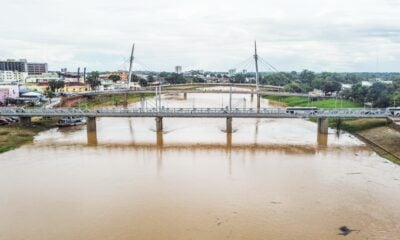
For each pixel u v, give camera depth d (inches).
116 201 2166.6
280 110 4377.5
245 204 2117.4
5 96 6269.7
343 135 4190.5
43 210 2053.4
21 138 3870.6
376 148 3489.2
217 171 2746.1
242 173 2696.9
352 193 2290.8
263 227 1836.9
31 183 2484.0
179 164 2938.0
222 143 3722.9
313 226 1850.4
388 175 2652.6
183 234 1768.0
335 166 2881.4
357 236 1753.2
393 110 4288.9
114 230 1815.9
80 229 1831.9
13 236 1770.4
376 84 6796.3
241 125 4830.2
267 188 2375.7
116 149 3472.0
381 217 1957.4
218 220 1915.6
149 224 1876.2
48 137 4050.2
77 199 2198.6
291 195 2257.6
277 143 3727.9
